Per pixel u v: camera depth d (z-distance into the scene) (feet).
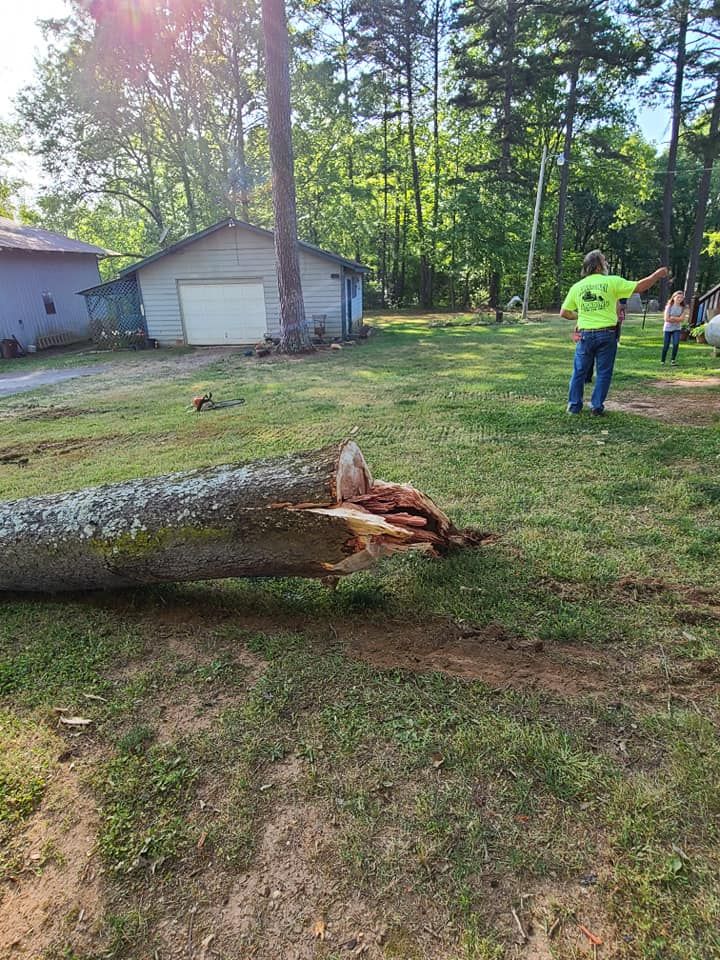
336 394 24.22
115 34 64.34
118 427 20.52
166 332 49.88
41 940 4.14
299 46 74.69
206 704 6.38
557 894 4.16
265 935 4.06
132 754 5.74
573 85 73.92
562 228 79.87
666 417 17.03
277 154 36.68
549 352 34.99
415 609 7.96
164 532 7.77
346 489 7.72
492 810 4.82
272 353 40.32
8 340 49.06
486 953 3.82
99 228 100.42
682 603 7.64
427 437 16.28
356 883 4.34
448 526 9.34
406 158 86.74
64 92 69.97
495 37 70.69
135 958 3.98
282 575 7.80
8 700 6.64
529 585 8.27
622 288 15.92
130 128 73.41
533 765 5.22
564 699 6.02
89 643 7.70
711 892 4.08
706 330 29.30
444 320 65.10
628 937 3.85
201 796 5.19
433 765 5.31
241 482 7.80
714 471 12.27
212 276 47.75
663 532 9.69
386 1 72.79
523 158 84.58
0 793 5.36
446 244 75.20
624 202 83.87
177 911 4.27
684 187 103.60
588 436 15.34
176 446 17.43
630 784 4.95
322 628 7.73
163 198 87.25
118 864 4.64
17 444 18.83
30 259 54.90
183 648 7.48
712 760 5.15
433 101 82.48
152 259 46.85
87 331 63.82
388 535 7.04
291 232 38.34
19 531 8.53
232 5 66.90
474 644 7.09
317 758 5.50
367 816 4.85
